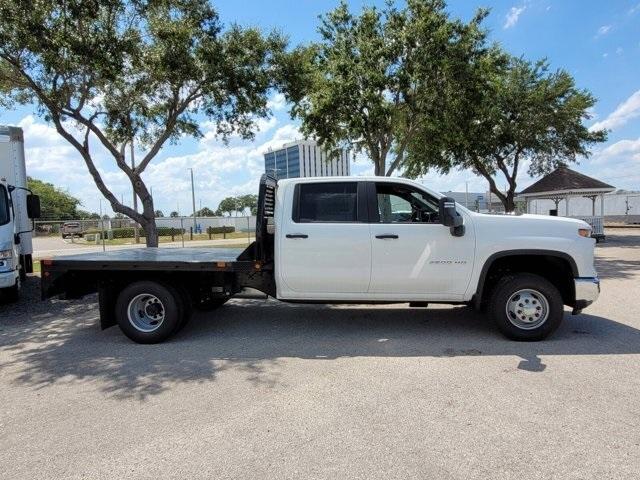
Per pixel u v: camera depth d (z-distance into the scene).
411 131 17.14
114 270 6.52
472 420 3.93
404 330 6.86
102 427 3.96
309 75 14.27
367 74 15.00
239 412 4.19
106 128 14.23
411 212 6.39
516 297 6.16
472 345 6.06
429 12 14.88
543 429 3.75
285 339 6.52
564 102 21.11
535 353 5.68
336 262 6.28
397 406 4.24
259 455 3.45
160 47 11.61
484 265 6.14
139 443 3.67
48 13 9.85
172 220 62.53
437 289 6.27
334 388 4.71
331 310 8.28
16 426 4.03
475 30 15.35
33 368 5.55
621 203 44.09
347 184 6.43
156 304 6.54
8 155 10.39
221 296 6.84
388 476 3.15
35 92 12.28
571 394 4.42
